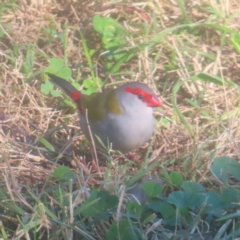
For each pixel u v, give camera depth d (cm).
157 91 1013
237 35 1097
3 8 1170
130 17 1187
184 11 1159
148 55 1094
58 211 704
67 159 870
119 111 823
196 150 810
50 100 995
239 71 1063
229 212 693
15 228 699
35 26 1144
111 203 679
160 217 696
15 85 1017
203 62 1080
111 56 1076
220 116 938
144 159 855
